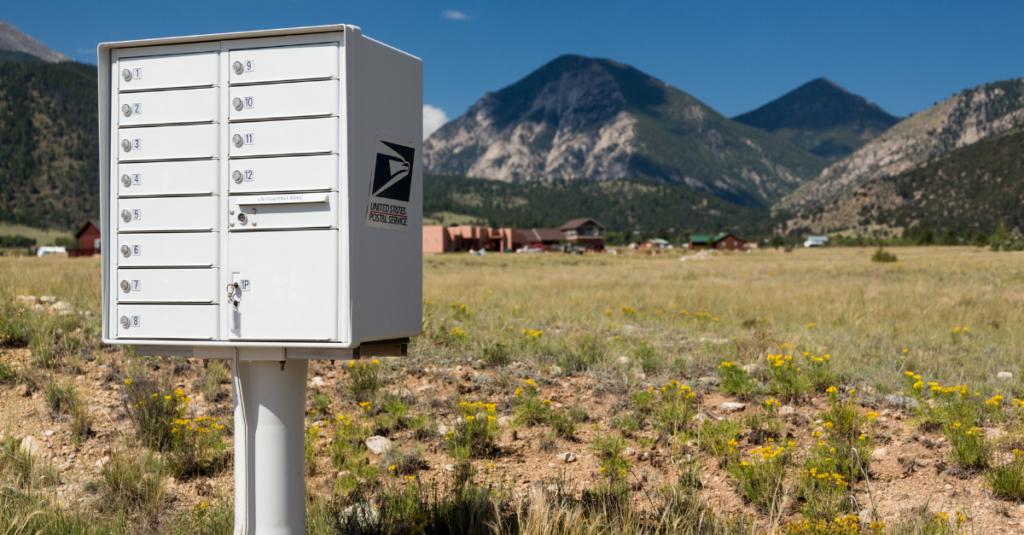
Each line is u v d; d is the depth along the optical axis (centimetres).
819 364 707
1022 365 801
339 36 280
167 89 297
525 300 1579
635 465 481
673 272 3759
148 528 350
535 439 539
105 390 589
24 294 922
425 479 455
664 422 559
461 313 1150
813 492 412
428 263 5694
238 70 289
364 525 361
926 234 13650
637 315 1323
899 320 1255
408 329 328
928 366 782
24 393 561
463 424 512
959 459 455
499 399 634
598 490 409
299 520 314
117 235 305
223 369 662
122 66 303
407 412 588
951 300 1558
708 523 362
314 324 285
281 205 286
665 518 350
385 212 308
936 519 358
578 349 838
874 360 823
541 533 330
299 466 314
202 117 294
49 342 670
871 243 14888
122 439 485
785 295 1750
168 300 300
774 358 706
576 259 7506
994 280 2450
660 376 727
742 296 1739
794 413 588
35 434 493
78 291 1038
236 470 312
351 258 280
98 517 361
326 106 281
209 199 294
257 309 291
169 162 298
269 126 287
